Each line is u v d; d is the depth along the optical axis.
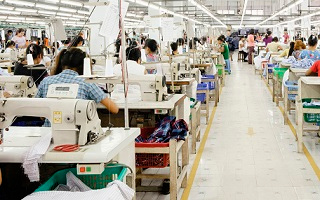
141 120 4.26
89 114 2.40
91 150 2.28
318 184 4.35
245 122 7.55
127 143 2.61
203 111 8.65
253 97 10.40
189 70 7.06
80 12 20.84
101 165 2.21
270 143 6.05
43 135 2.61
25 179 2.82
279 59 10.84
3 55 10.19
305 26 22.17
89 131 2.44
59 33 5.61
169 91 5.74
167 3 23.97
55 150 2.29
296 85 7.26
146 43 7.18
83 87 3.29
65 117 2.38
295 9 27.14
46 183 2.25
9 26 22.83
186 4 24.59
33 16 17.28
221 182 4.47
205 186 4.36
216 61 13.48
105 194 1.99
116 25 3.22
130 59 5.30
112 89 4.10
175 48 9.22
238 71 17.52
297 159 5.23
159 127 3.83
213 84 9.05
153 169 4.94
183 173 4.12
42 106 2.43
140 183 4.37
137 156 3.62
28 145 2.43
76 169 2.40
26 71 6.00
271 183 4.40
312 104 5.43
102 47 8.85
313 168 4.86
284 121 7.27
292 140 6.19
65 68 3.46
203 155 5.50
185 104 4.75
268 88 11.91
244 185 4.36
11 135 2.69
